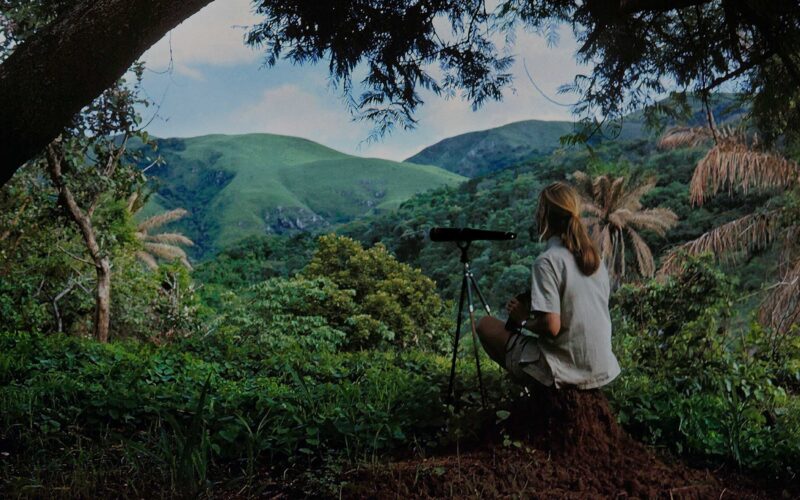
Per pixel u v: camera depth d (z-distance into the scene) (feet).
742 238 56.65
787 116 26.50
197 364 26.48
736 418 14.47
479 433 13.57
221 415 15.61
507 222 190.19
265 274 227.81
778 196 62.23
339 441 14.33
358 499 10.98
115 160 47.50
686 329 20.76
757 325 24.13
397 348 65.16
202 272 223.51
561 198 12.65
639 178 142.20
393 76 22.44
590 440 12.30
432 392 16.29
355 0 21.11
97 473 12.23
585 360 12.41
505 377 16.30
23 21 29.99
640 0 21.25
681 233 139.95
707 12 24.94
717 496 11.66
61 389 17.22
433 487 11.12
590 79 24.53
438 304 71.61
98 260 50.62
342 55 21.53
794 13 20.59
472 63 23.16
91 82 13.38
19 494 11.19
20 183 45.57
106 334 51.31
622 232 135.33
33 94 12.98
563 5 23.65
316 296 56.70
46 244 53.06
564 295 12.37
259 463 13.66
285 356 29.48
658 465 12.53
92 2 13.17
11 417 15.26
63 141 41.86
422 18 21.77
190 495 11.25
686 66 24.54
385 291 70.13
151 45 13.88
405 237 219.00
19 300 53.11
